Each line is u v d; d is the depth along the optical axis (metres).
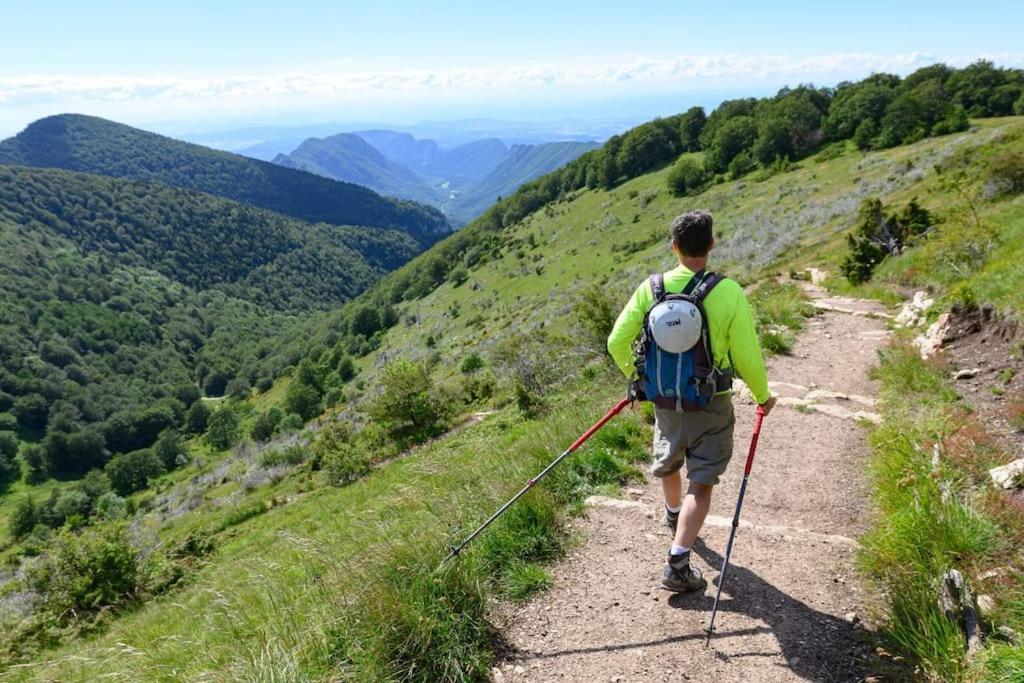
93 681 4.19
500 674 3.15
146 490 92.81
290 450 41.03
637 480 5.34
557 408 10.68
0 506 105.62
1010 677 2.45
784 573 3.86
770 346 10.70
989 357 7.11
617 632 3.38
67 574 12.88
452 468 6.91
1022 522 3.77
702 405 3.29
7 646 10.91
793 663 3.02
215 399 169.62
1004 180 25.23
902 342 9.72
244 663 3.05
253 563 7.23
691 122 139.62
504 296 112.25
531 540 4.24
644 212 118.44
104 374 170.38
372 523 5.20
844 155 92.06
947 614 2.99
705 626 3.37
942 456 4.95
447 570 3.56
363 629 3.22
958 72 92.69
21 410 141.12
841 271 25.08
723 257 57.41
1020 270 8.05
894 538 3.82
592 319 15.66
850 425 6.63
